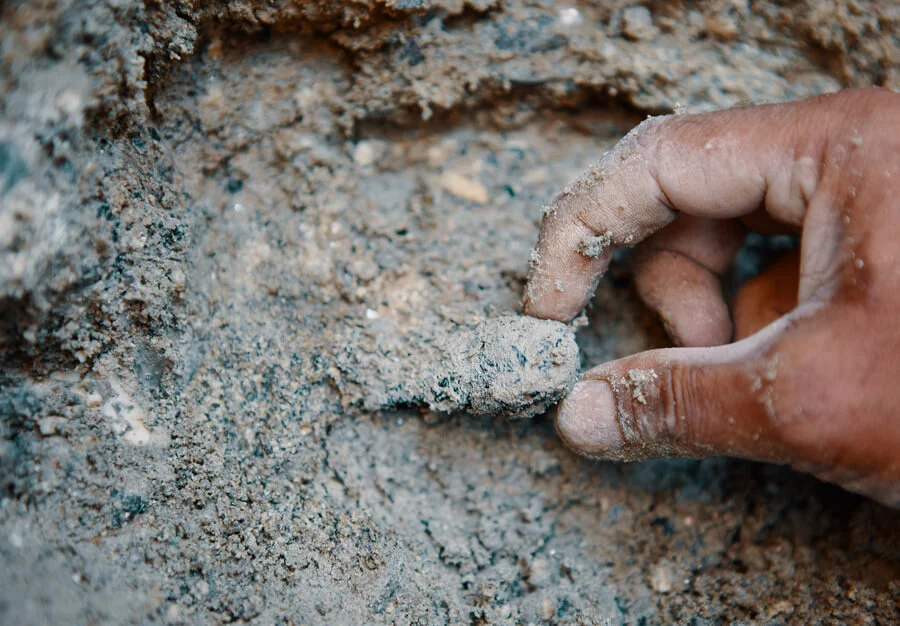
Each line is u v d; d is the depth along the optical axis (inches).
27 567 6.2
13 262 6.2
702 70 8.2
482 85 8.3
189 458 7.1
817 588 7.7
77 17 6.4
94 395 6.8
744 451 6.6
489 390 6.9
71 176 6.5
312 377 7.7
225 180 8.0
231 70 7.8
